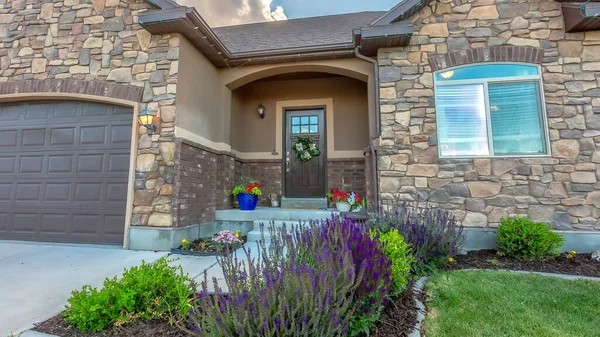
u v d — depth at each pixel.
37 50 5.12
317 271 1.84
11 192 5.03
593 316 2.26
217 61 5.73
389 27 4.49
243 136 7.24
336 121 6.95
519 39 4.51
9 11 5.34
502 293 2.68
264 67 5.93
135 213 4.46
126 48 4.84
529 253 3.74
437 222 3.66
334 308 1.68
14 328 2.03
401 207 4.06
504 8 4.60
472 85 4.61
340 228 2.50
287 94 7.24
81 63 4.93
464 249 4.23
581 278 3.10
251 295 1.66
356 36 4.71
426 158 4.56
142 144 4.58
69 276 3.16
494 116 4.52
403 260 2.57
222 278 3.05
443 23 4.73
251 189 5.86
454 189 4.44
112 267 3.48
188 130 4.85
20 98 5.09
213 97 5.80
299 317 1.61
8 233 4.94
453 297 2.58
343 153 6.82
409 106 4.68
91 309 1.92
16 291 2.73
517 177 4.31
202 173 5.19
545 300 2.54
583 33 4.37
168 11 4.37
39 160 5.02
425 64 4.72
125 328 2.00
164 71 4.65
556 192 4.19
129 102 4.68
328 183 6.75
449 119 4.62
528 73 4.46
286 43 6.13
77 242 4.69
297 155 6.87
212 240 4.45
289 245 2.25
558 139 4.27
